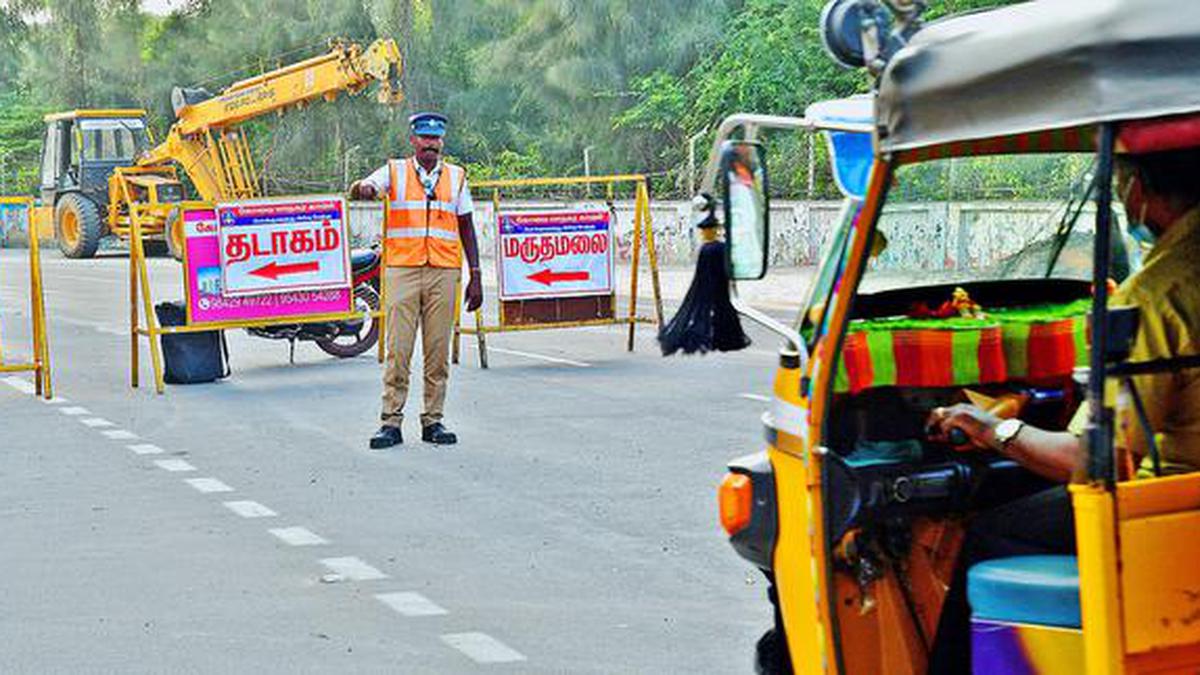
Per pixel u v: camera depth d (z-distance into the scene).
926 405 10.34
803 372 9.57
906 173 11.46
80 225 88.44
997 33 8.26
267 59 116.19
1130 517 7.91
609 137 88.38
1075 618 8.57
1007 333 10.73
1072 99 7.93
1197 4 7.89
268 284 33.31
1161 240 8.73
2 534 19.41
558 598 16.06
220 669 14.01
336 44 73.50
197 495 21.56
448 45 108.19
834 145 10.12
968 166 11.55
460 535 18.89
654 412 28.02
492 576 16.97
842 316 9.27
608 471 22.66
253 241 33.09
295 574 17.23
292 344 35.91
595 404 29.11
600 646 14.41
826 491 9.45
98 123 91.69
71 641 14.95
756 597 16.00
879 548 9.88
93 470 23.52
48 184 93.75
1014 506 9.54
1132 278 8.77
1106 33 7.80
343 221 33.84
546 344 39.16
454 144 104.19
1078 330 10.94
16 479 22.95
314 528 19.44
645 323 40.12
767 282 55.81
